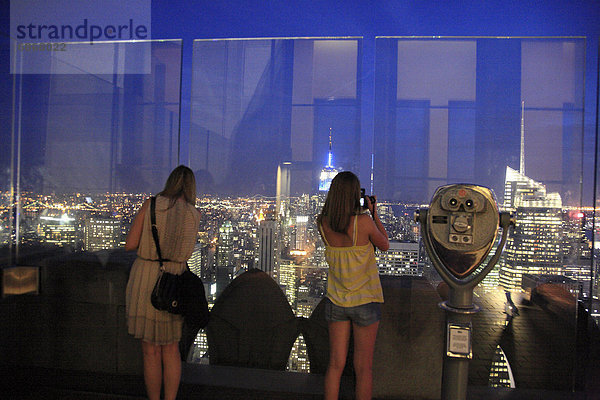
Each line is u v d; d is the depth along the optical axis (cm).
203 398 238
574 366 240
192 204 211
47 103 293
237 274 275
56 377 264
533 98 249
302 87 271
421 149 260
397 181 261
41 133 294
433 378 236
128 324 199
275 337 267
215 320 273
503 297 248
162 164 283
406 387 237
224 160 278
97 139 289
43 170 293
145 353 202
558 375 242
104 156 288
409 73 261
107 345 266
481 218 160
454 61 257
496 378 247
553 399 229
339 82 268
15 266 273
